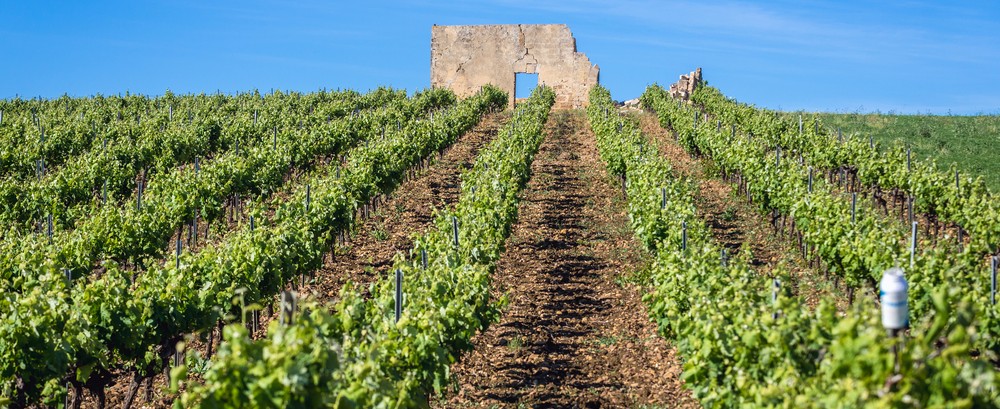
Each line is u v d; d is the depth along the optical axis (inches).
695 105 1705.2
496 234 629.6
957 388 205.5
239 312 491.5
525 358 490.9
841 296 589.3
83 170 816.9
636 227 679.7
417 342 350.6
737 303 360.2
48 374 373.4
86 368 388.5
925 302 445.4
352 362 296.7
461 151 1226.6
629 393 445.4
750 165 821.9
